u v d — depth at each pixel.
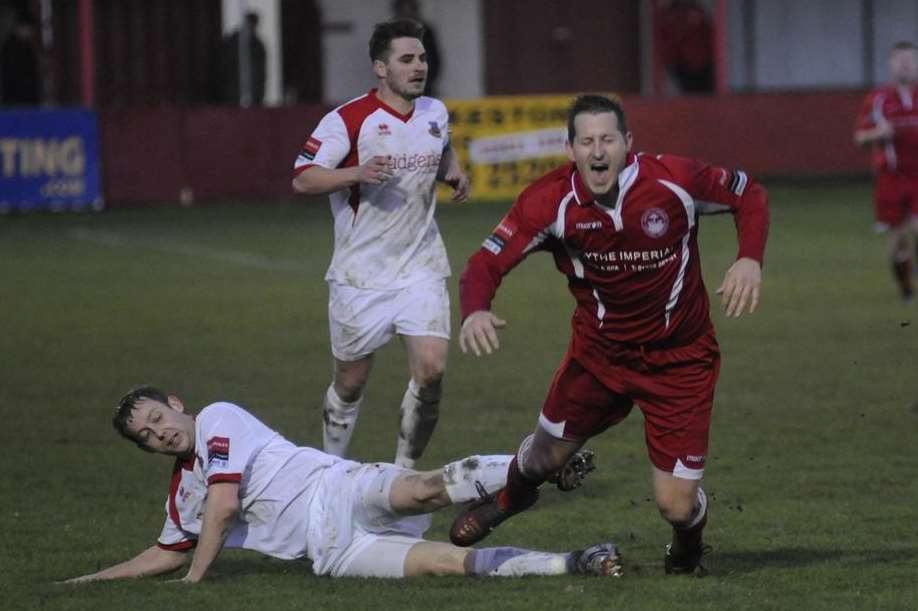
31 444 30.75
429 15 100.50
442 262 26.81
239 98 89.00
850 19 102.19
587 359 20.25
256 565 22.08
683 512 20.20
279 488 20.77
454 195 27.59
